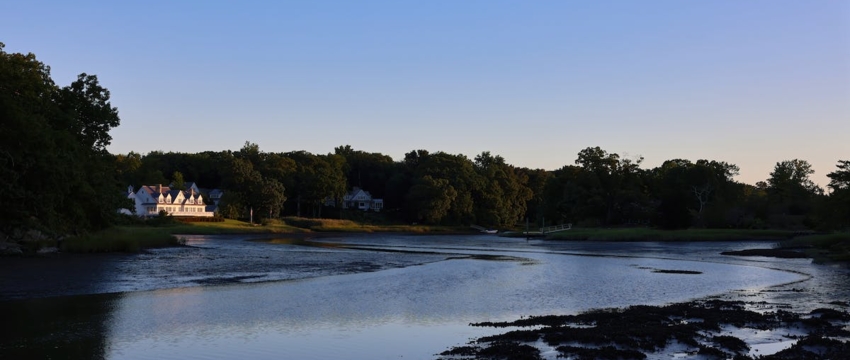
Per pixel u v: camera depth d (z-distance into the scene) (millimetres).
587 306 24266
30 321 19297
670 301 25734
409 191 164000
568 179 130000
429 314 21922
